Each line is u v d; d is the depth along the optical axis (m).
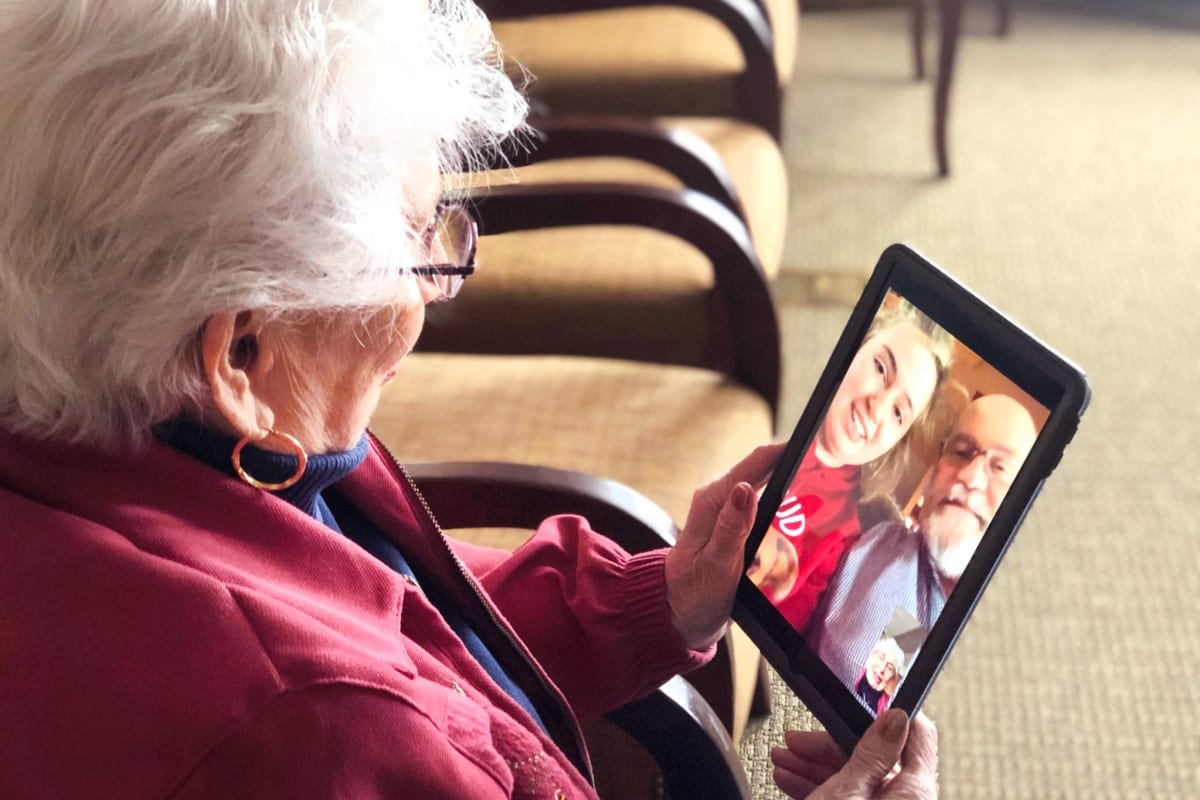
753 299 1.48
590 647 0.90
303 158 0.55
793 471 0.84
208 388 0.59
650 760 1.10
